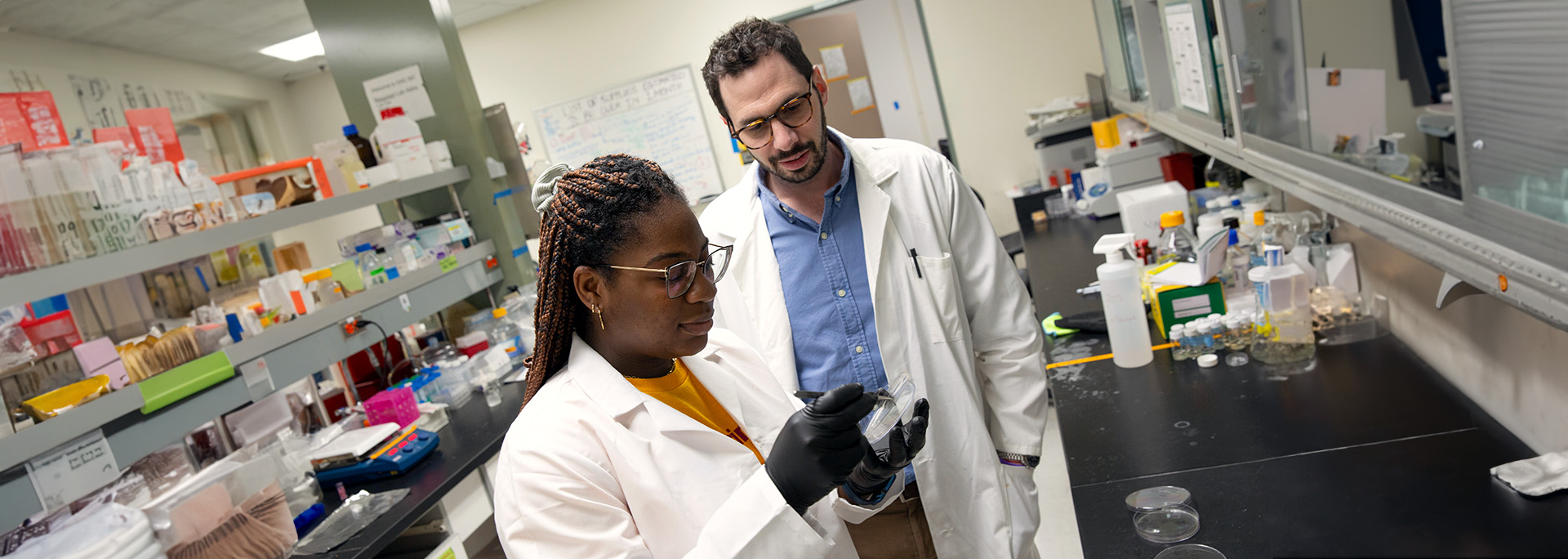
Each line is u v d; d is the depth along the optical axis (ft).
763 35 4.50
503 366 9.55
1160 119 8.95
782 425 3.90
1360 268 6.05
